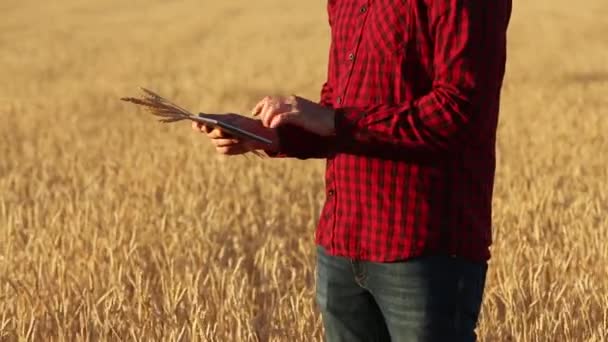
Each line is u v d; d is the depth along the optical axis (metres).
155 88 28.88
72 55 42.25
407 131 3.29
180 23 57.69
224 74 32.84
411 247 3.43
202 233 8.59
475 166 3.48
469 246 3.47
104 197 11.06
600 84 27.05
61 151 16.27
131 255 7.74
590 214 9.14
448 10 3.28
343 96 3.57
